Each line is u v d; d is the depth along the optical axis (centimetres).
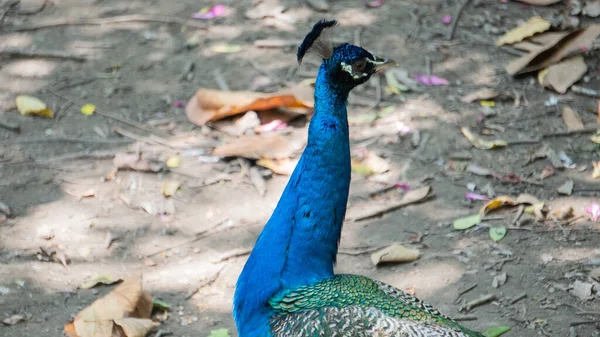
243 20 1055
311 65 974
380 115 912
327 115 520
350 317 493
